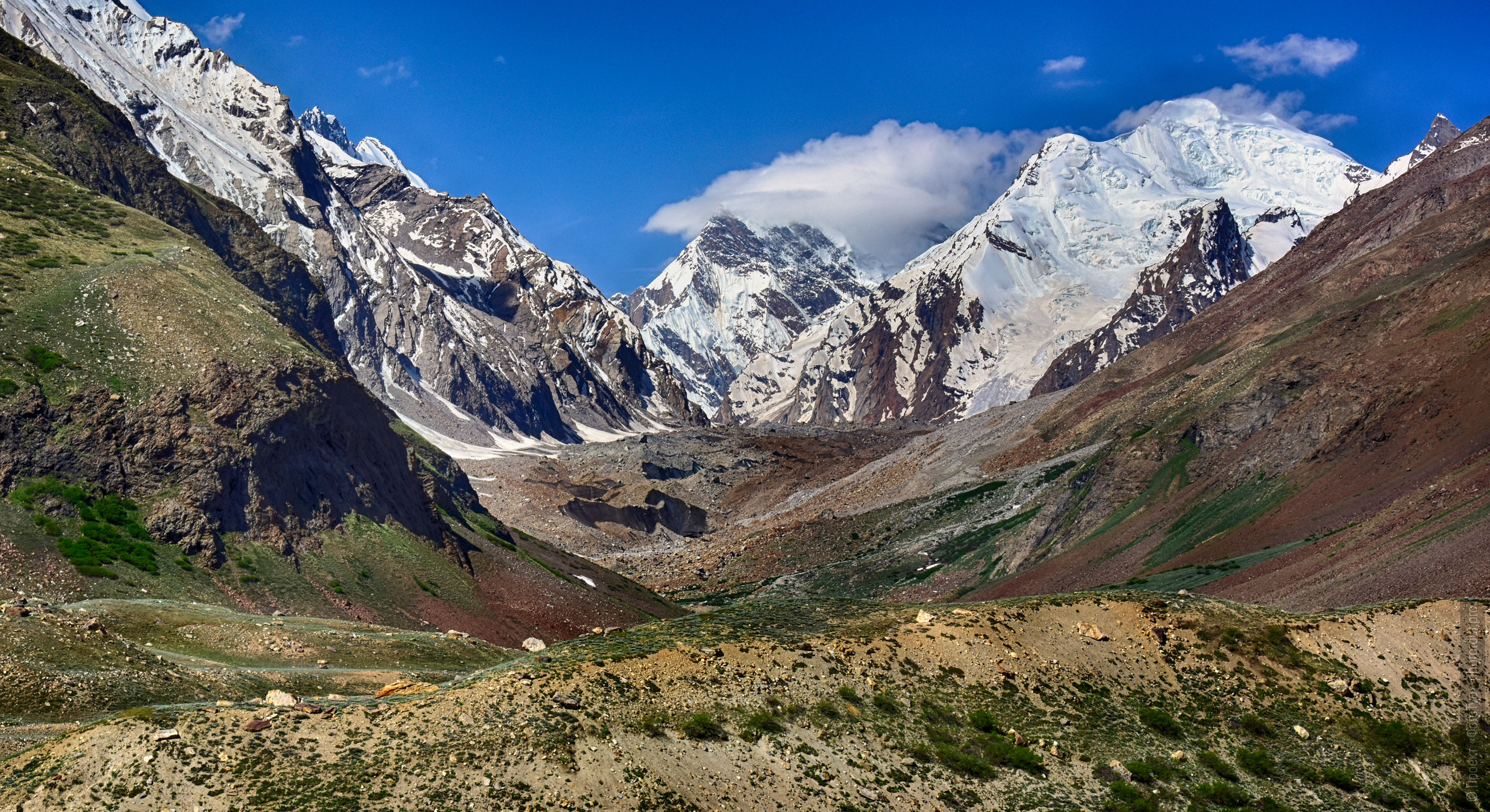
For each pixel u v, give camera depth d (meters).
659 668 39.19
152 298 88.69
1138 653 45.44
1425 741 42.38
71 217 102.75
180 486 74.75
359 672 50.31
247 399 83.88
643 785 33.16
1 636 39.69
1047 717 41.22
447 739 33.31
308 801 29.91
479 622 88.06
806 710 38.78
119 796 28.78
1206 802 38.34
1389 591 64.38
